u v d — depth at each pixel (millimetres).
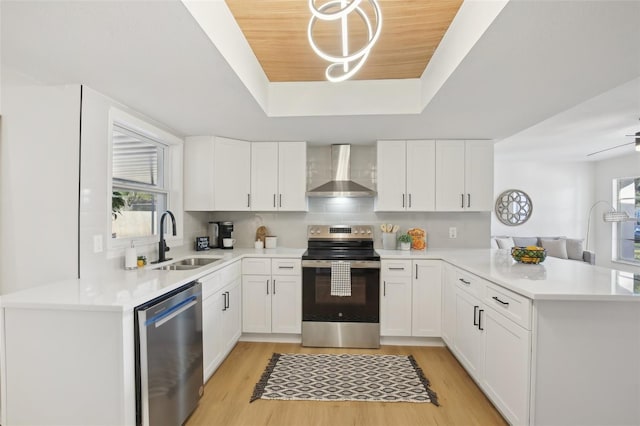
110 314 1432
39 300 1471
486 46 1475
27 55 1551
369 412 2062
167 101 2195
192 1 1242
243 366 2672
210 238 3783
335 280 3018
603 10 1200
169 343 1710
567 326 1630
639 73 1750
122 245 2344
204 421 1970
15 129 1934
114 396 1435
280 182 3473
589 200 6707
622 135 4406
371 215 3721
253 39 1965
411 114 2508
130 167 2580
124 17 1243
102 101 2072
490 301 2049
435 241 3672
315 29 1864
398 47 2041
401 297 3078
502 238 6242
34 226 1933
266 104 2492
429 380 2457
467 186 3357
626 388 1620
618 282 1823
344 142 3539
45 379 1458
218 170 3254
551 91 2018
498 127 2893
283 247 3754
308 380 2430
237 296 3029
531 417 1639
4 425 1472
